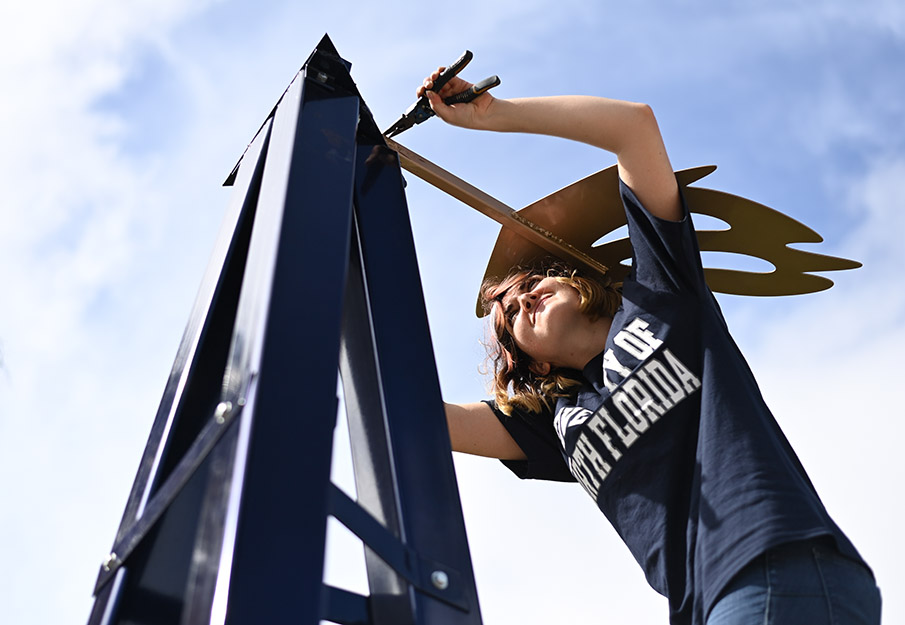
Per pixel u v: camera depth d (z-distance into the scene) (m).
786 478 1.45
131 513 1.07
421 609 0.98
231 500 0.85
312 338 1.00
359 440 1.26
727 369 1.61
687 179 1.84
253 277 1.10
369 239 1.43
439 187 1.88
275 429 0.90
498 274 2.16
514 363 2.08
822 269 2.08
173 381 1.23
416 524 1.10
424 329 1.34
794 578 1.36
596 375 1.90
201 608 0.82
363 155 1.57
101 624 0.94
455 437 2.02
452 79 1.71
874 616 1.43
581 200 1.97
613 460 1.65
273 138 1.42
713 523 1.44
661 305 1.72
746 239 2.01
